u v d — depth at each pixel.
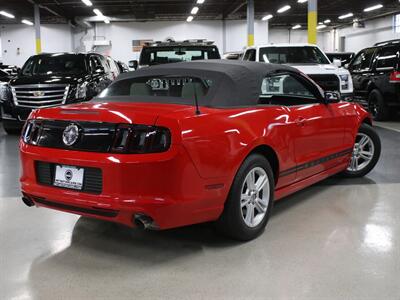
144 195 2.71
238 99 3.35
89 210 2.88
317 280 2.71
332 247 3.20
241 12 28.78
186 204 2.81
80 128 2.92
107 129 2.82
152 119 2.76
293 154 3.71
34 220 3.84
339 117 4.41
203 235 3.47
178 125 2.75
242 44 31.05
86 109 3.02
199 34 30.88
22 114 8.84
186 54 9.11
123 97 3.61
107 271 2.88
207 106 3.18
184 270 2.88
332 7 27.73
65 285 2.70
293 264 2.94
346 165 4.76
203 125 2.89
